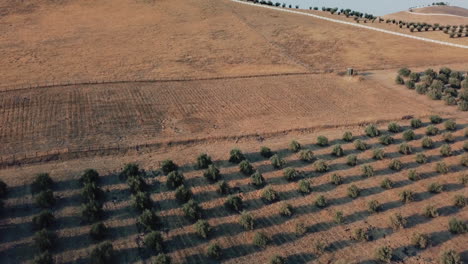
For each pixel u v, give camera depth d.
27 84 47.22
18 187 28.23
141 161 32.72
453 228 25.03
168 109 43.41
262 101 46.78
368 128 38.47
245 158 33.66
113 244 23.61
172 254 23.09
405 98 48.75
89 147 33.50
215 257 22.75
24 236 23.83
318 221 26.25
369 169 31.33
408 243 24.28
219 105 45.19
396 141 37.44
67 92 45.84
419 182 30.78
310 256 23.16
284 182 30.55
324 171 31.95
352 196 28.64
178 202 27.80
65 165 31.42
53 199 26.61
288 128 39.03
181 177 29.45
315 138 37.62
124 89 48.06
